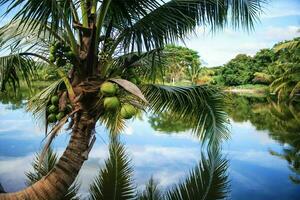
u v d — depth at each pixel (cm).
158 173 1121
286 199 973
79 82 422
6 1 354
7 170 1104
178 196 496
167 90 566
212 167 512
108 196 526
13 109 2712
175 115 609
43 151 380
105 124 700
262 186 1073
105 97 399
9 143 1505
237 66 7212
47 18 374
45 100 501
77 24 425
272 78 5550
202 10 526
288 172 1231
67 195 542
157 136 1764
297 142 1730
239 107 3756
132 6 462
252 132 2045
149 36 496
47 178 415
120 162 557
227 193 502
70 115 405
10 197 391
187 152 1433
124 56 486
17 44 499
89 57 413
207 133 578
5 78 504
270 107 3791
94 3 424
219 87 611
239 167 1284
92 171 1042
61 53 436
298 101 4238
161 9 504
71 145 420
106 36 471
